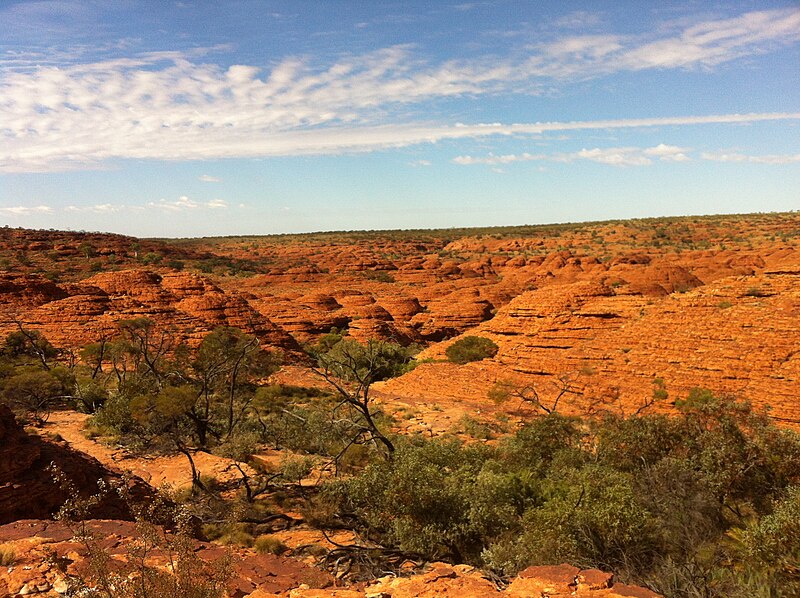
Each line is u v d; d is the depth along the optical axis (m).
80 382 40.38
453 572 8.95
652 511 14.46
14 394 35.59
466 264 161.12
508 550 13.23
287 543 16.84
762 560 11.30
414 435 30.64
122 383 34.03
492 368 45.22
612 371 36.91
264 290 127.88
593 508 13.42
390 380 50.78
